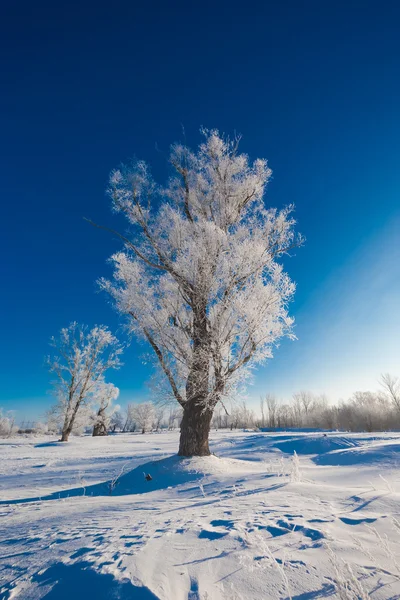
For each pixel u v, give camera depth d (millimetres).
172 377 11070
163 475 9375
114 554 2670
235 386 10391
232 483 7164
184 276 11133
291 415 79625
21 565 2697
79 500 6863
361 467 7891
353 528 3143
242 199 12359
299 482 6035
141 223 11797
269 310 10500
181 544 2895
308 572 2312
